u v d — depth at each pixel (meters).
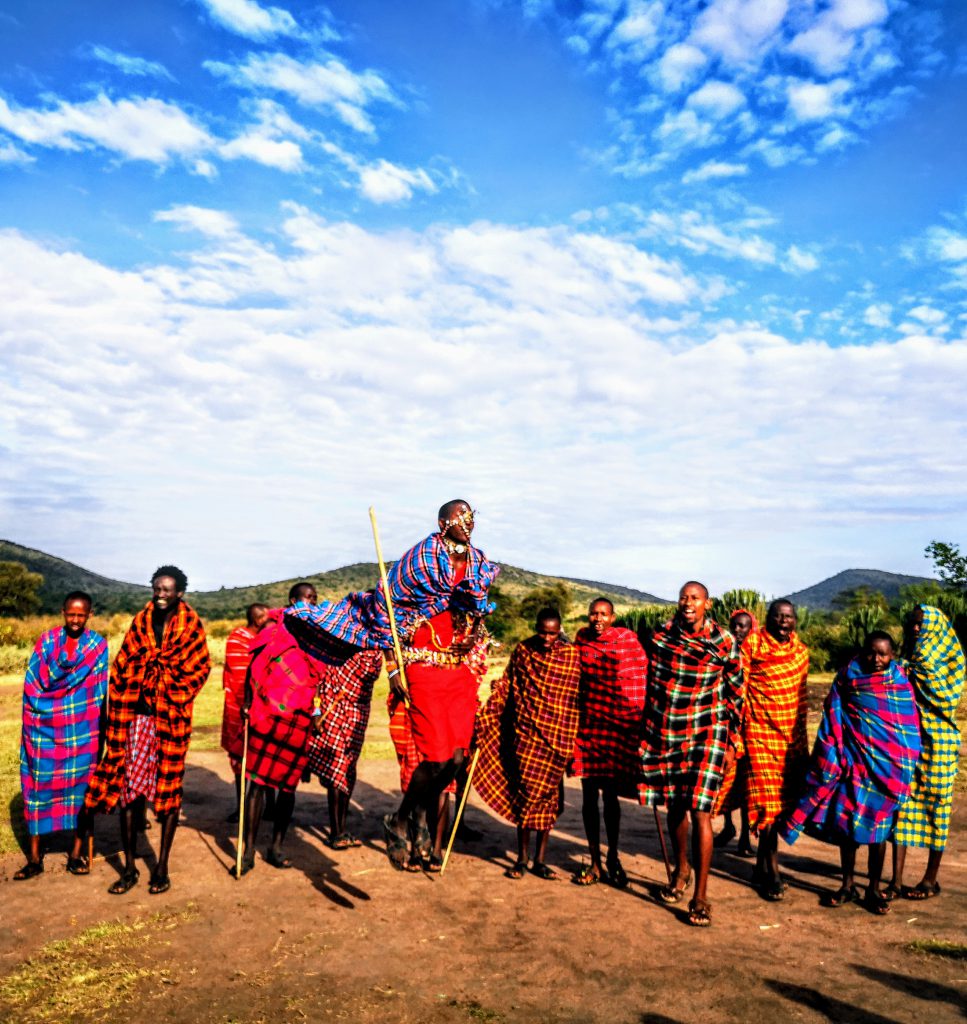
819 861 7.36
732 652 6.03
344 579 93.44
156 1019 4.24
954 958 5.04
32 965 4.81
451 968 4.92
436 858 6.85
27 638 28.44
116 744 6.02
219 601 83.19
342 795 7.23
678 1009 4.42
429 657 5.72
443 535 5.63
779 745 6.37
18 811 7.73
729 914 5.89
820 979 4.76
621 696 6.57
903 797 6.01
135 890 6.03
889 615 26.94
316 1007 4.40
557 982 4.74
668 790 6.04
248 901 5.89
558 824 8.66
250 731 6.52
